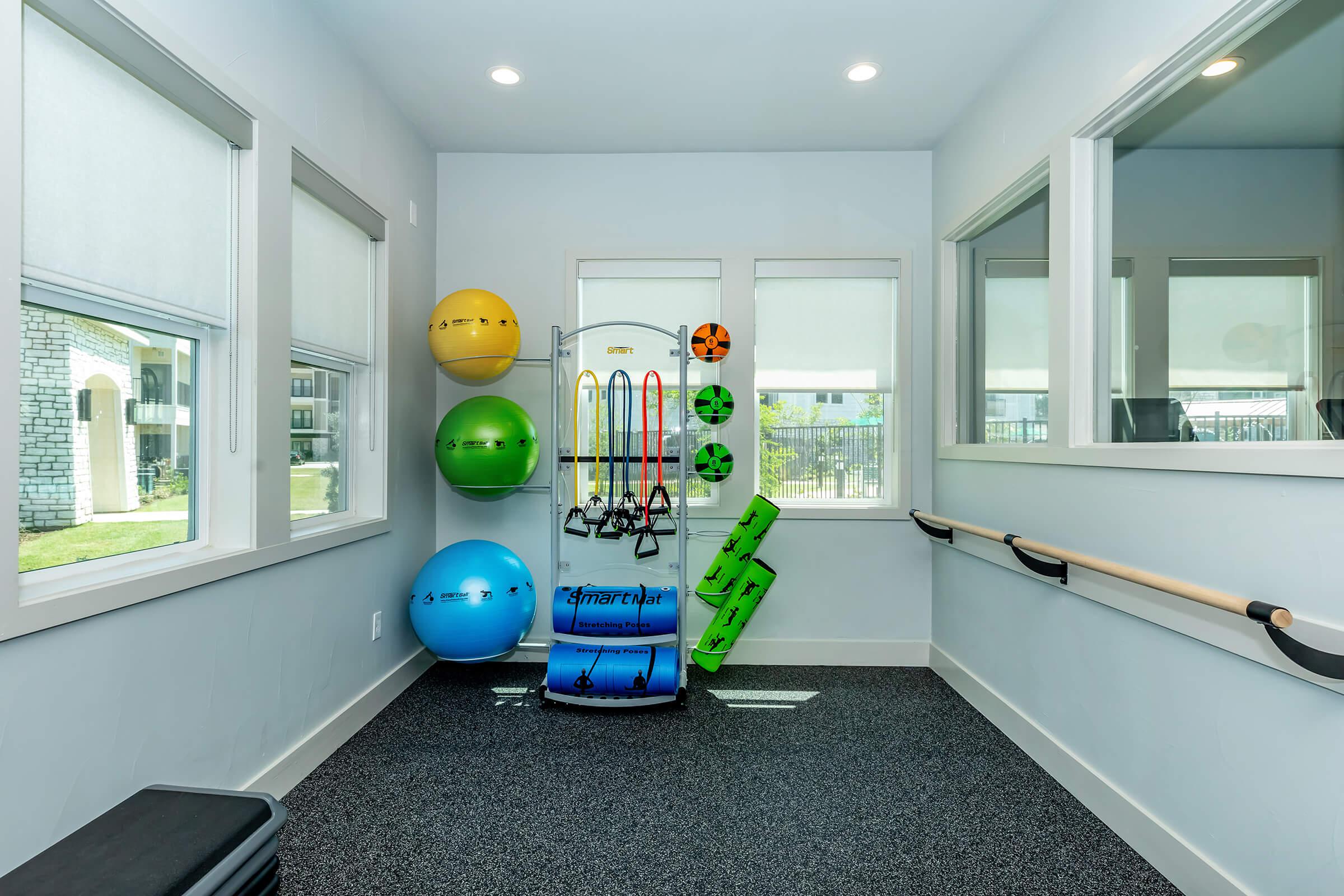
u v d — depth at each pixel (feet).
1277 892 4.72
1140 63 6.07
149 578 5.18
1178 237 5.92
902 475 11.41
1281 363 4.92
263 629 6.73
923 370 11.41
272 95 6.89
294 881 5.65
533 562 11.66
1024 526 8.24
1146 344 6.34
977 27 7.93
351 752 8.04
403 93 9.58
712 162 11.53
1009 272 9.04
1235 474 5.04
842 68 8.86
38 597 4.41
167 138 5.70
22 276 4.42
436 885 5.61
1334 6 4.65
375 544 9.29
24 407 4.68
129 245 5.31
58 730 4.50
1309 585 4.45
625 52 8.52
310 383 8.34
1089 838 6.33
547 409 11.68
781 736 8.57
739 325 11.46
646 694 9.18
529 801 6.95
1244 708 5.01
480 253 11.60
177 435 6.20
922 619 11.49
